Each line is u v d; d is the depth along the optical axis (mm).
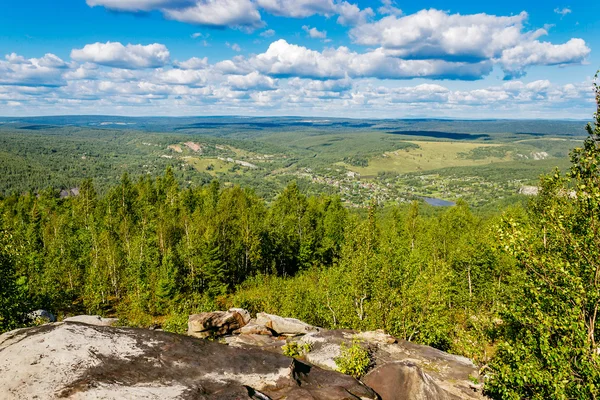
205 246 58906
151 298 51906
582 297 11219
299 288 39000
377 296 28578
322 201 97375
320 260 74312
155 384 8805
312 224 83188
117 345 10016
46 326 10438
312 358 17344
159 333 11227
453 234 64625
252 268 70812
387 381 14227
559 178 13281
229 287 64562
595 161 11344
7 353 8945
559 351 11141
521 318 13008
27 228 79188
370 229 43500
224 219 72125
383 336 20562
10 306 23047
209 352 11000
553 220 12711
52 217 86938
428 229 72500
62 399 7621
